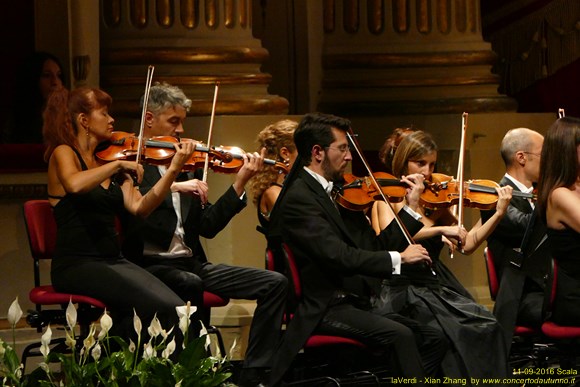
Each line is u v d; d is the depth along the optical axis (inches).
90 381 314.7
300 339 438.3
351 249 438.3
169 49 625.9
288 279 447.5
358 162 706.8
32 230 481.4
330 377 447.8
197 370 318.0
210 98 614.5
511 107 709.3
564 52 750.5
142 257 491.5
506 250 498.3
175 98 503.8
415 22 724.7
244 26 639.8
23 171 556.1
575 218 440.5
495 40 778.2
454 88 713.0
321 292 443.5
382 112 708.0
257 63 638.5
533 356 498.6
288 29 733.3
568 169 447.5
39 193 560.7
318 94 730.2
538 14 758.5
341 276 448.8
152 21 632.4
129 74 628.1
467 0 724.7
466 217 650.2
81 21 629.9
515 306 482.9
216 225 500.7
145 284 456.1
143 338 452.4
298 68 732.7
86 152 472.4
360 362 485.1
